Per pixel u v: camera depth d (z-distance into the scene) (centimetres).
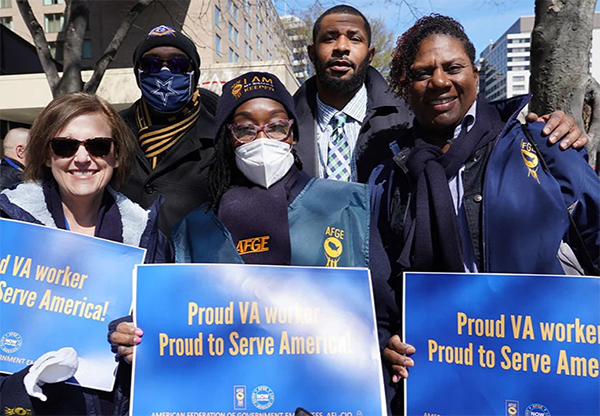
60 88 733
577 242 202
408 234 209
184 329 189
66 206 214
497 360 185
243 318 192
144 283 192
